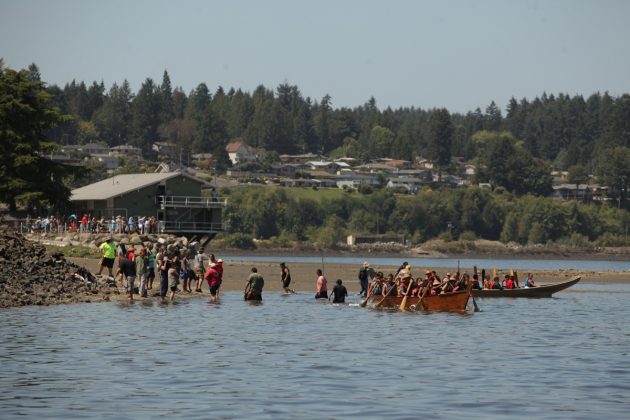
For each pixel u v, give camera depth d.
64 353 65.44
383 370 60.69
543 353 70.19
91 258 152.75
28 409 47.38
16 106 185.75
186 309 99.25
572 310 113.31
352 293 135.00
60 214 197.50
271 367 61.12
